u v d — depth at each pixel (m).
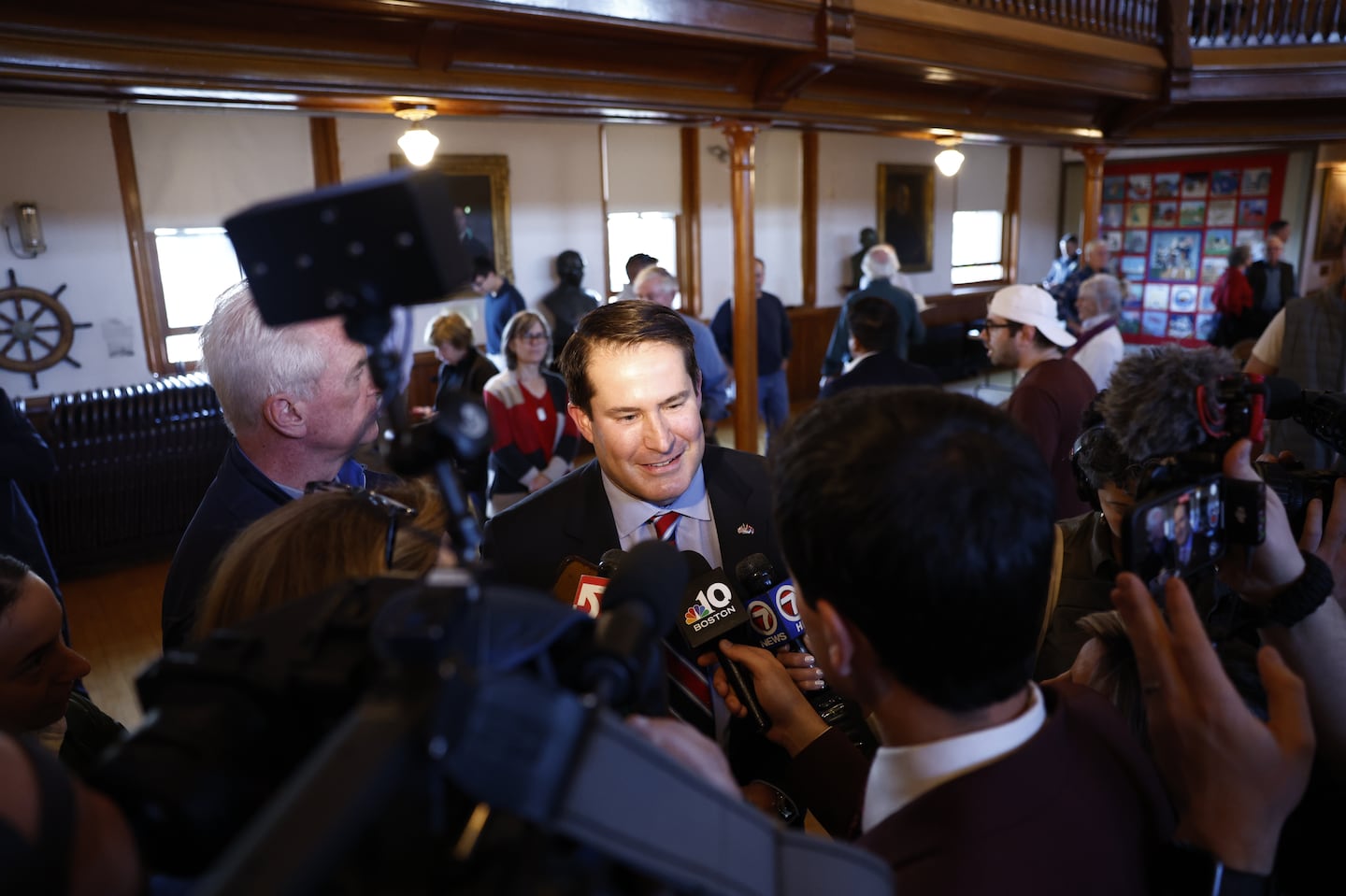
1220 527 0.79
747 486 1.47
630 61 4.17
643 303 1.37
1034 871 0.58
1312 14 6.38
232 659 0.50
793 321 9.00
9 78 2.75
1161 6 6.26
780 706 1.04
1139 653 0.69
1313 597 0.79
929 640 0.60
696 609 1.12
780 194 8.80
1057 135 6.59
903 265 9.88
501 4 3.37
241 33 3.12
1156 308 11.43
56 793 0.42
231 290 1.23
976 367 10.22
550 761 0.38
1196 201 10.86
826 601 0.65
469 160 6.95
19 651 1.02
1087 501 1.28
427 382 6.93
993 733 0.64
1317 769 0.82
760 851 0.47
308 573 0.78
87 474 4.77
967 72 5.16
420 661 0.40
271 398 1.21
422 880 0.38
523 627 0.47
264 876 0.30
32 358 5.47
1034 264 11.55
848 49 4.46
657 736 0.51
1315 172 9.80
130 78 2.93
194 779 0.44
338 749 0.36
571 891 0.36
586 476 1.50
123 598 4.51
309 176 6.38
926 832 0.61
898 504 0.58
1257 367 3.46
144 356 5.89
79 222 5.56
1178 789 0.69
